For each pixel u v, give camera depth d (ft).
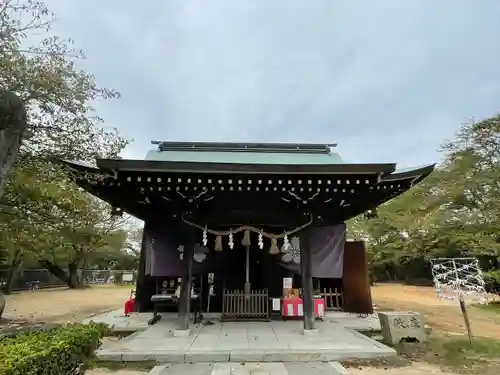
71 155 26.61
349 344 24.77
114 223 79.97
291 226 31.19
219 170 25.88
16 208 31.53
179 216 30.50
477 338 28.63
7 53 22.97
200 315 35.35
